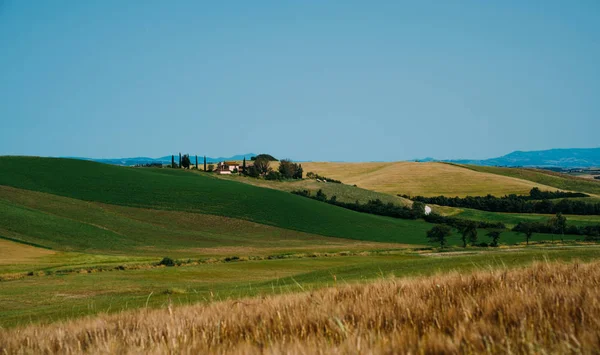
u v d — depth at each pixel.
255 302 9.23
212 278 53.81
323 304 7.74
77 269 59.94
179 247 90.19
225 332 6.95
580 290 6.95
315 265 64.81
